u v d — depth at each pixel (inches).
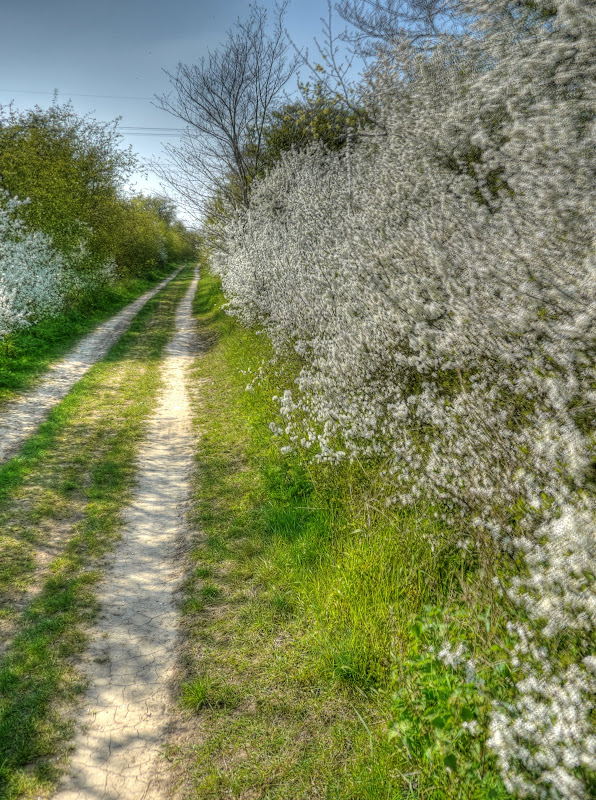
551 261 154.6
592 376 131.4
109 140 1125.7
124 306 1047.6
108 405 422.9
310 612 169.8
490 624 118.0
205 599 188.1
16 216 746.2
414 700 119.5
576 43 173.8
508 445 136.1
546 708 87.7
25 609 184.1
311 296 290.4
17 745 133.0
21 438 347.9
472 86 239.1
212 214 727.7
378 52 365.1
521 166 189.2
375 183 309.9
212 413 398.6
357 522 194.2
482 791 95.7
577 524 98.7
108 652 164.2
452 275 188.4
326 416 212.2
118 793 121.5
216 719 139.3
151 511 256.5
